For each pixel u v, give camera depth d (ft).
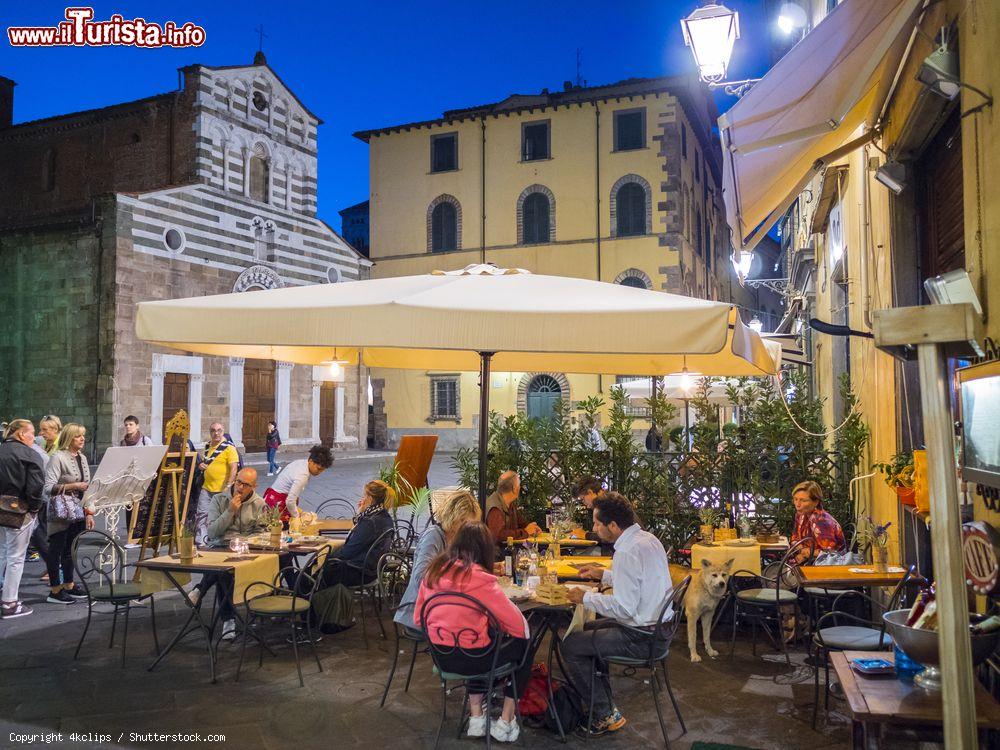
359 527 21.59
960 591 8.05
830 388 35.88
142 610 23.91
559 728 14.65
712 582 19.27
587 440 27.73
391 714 15.78
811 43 14.70
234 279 82.89
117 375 70.23
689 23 23.11
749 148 17.53
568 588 15.87
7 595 22.89
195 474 34.50
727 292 139.23
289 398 88.94
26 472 22.90
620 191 98.02
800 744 14.49
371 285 18.61
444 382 104.01
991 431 11.16
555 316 14.85
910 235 19.54
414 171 106.01
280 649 20.13
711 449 25.86
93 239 71.77
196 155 81.71
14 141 95.09
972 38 12.87
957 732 7.97
